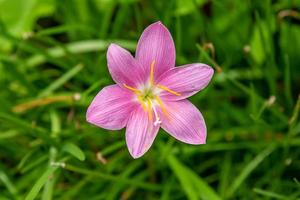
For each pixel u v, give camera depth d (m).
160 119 0.39
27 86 0.48
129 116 0.38
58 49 0.49
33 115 0.48
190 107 0.39
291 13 0.48
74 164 0.45
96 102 0.37
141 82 0.39
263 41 0.47
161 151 0.46
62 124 0.49
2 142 0.47
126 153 0.48
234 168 0.48
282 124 0.48
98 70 0.48
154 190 0.48
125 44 0.49
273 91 0.48
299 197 0.46
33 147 0.48
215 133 0.48
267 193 0.42
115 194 0.45
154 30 0.38
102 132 0.47
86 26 0.49
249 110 0.49
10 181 0.46
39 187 0.39
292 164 0.48
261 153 0.46
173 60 0.38
